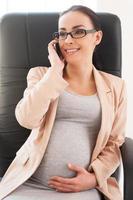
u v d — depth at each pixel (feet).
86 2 6.28
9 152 4.64
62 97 3.95
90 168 3.91
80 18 3.85
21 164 3.98
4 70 4.64
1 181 3.95
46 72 3.91
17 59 4.63
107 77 4.36
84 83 4.15
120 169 3.94
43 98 3.62
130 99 6.43
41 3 6.25
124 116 4.30
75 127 3.94
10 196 3.59
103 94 4.10
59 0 6.27
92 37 4.02
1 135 4.64
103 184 3.82
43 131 3.92
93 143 4.05
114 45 4.61
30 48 4.62
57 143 3.85
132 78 6.38
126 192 3.27
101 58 4.60
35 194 3.61
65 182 3.62
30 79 4.12
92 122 4.00
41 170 3.85
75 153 3.84
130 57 6.31
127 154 3.61
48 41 4.62
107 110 4.04
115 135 4.20
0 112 4.65
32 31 4.63
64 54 3.91
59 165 3.80
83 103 3.96
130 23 6.20
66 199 3.51
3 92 4.64
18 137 4.62
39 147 3.85
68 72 4.13
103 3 6.16
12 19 4.65
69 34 3.83
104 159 4.00
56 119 3.98
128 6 6.15
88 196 3.64
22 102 3.80
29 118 3.69
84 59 3.98
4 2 6.16
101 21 4.61
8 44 4.63
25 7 6.24
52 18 4.66
